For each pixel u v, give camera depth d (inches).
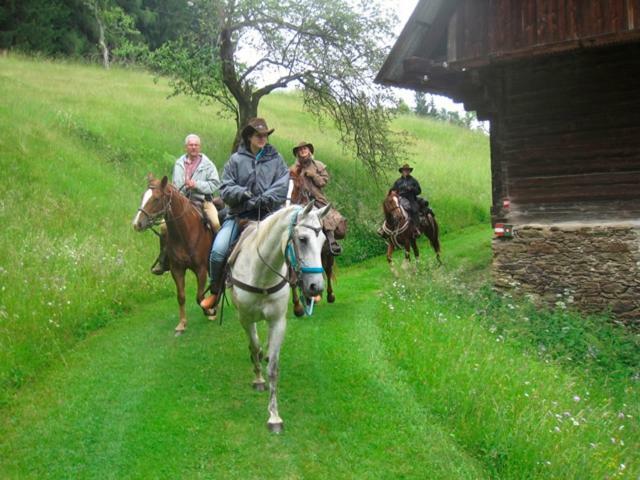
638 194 440.1
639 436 289.4
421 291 452.8
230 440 241.3
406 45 476.1
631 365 374.6
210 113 1055.0
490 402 259.0
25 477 219.5
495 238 475.5
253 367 306.8
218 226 390.6
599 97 450.9
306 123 1200.8
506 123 477.4
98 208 588.1
